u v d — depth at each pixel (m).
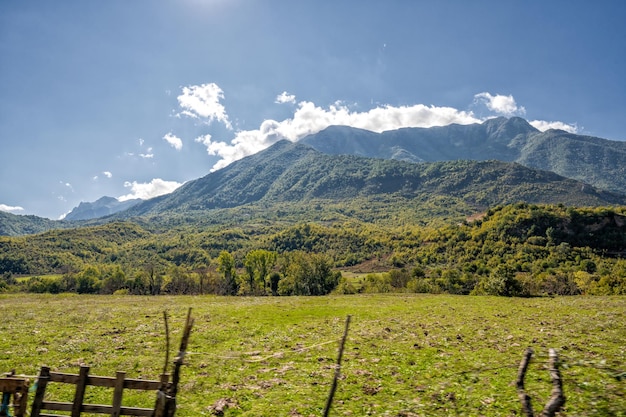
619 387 11.08
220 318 32.53
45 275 172.25
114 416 9.83
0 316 33.59
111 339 23.39
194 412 12.84
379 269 167.25
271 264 115.75
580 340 21.70
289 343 22.89
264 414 12.60
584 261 117.06
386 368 17.42
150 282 110.94
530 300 48.44
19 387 10.23
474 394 13.59
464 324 29.33
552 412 7.94
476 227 176.75
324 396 14.09
